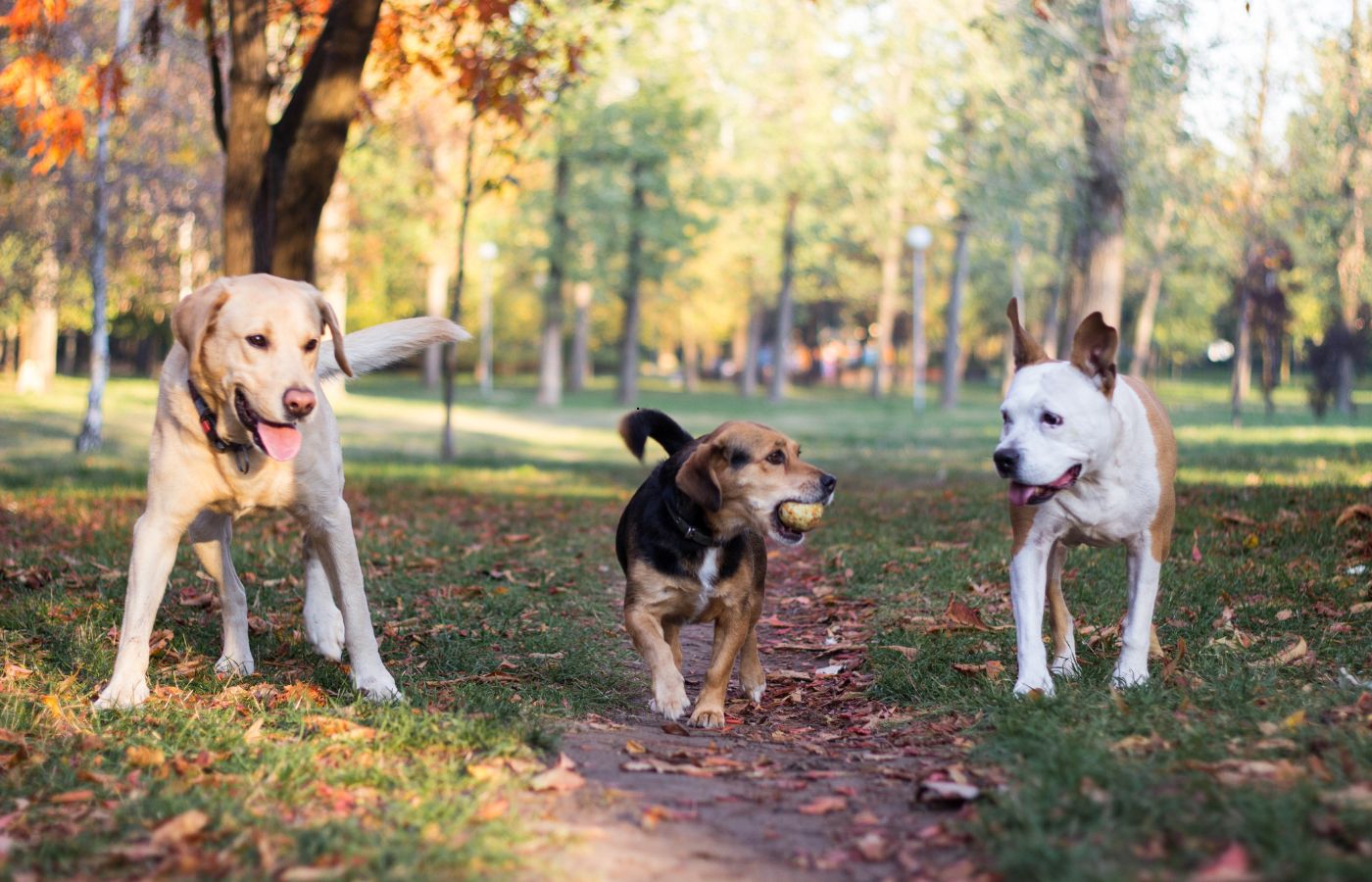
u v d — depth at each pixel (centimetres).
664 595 526
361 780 379
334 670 550
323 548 512
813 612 777
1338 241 2197
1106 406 483
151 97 1889
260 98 991
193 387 475
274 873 305
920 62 1761
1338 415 3284
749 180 4119
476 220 3672
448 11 1168
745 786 395
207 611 695
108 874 310
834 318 7512
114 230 1953
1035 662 496
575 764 412
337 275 2803
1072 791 334
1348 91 1531
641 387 6325
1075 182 1669
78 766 395
